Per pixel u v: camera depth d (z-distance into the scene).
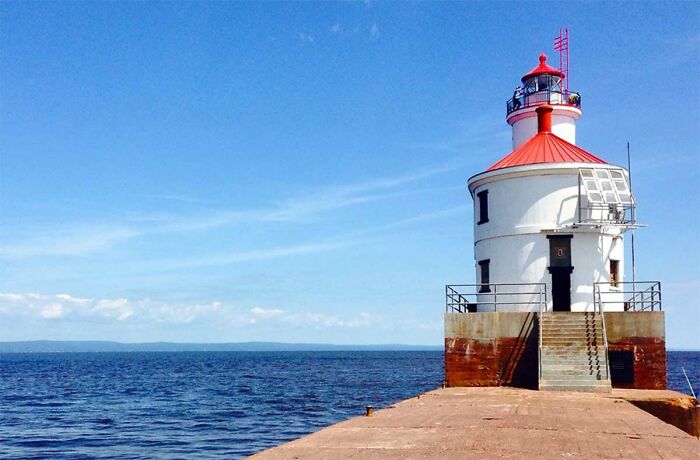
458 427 18.02
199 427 43.31
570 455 14.49
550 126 40.03
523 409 21.84
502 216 35.88
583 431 17.55
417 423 18.72
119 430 42.19
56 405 58.12
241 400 61.06
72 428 43.25
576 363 29.17
